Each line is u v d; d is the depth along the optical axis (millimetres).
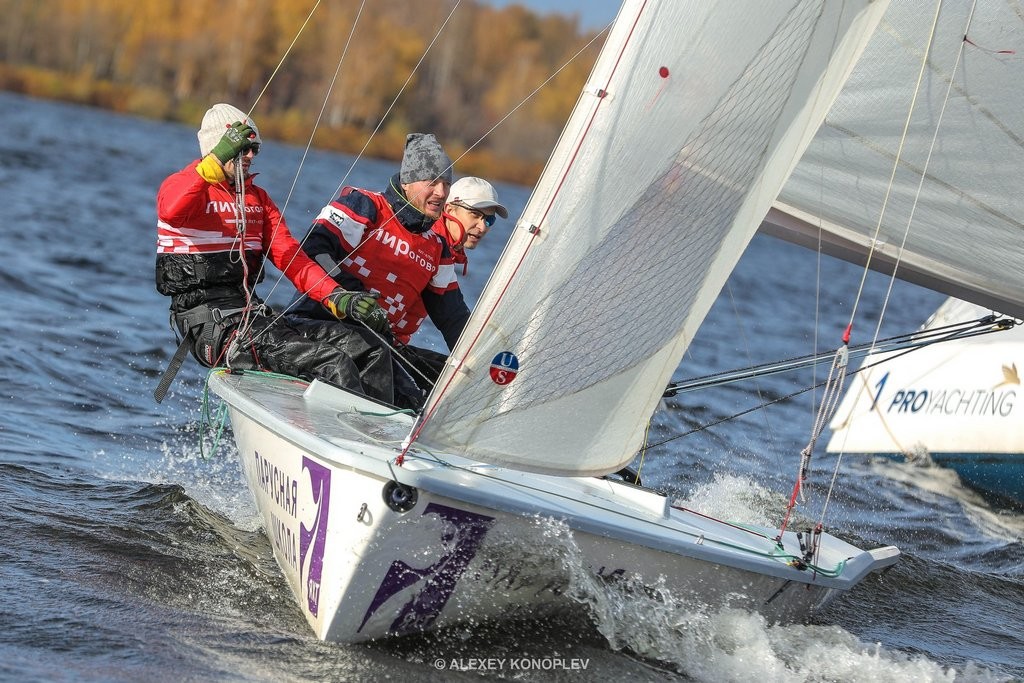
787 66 12000
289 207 79625
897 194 18578
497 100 199375
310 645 12031
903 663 14258
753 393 34344
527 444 11930
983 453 25625
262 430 13195
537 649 12641
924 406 27031
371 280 16016
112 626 11867
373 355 15484
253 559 14578
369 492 11250
